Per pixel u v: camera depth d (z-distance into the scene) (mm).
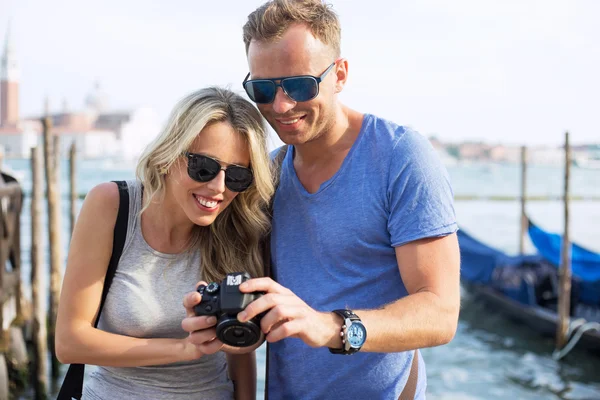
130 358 2031
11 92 136750
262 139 2094
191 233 2242
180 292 2176
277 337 1646
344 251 2160
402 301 1903
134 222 2143
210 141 2018
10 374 8453
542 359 11078
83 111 175500
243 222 2277
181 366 2176
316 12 2066
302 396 2244
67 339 2057
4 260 8781
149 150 2066
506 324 13414
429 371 10430
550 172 105500
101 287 2107
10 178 10078
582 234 33438
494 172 105625
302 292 2232
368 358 2166
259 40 2082
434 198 2027
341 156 2225
